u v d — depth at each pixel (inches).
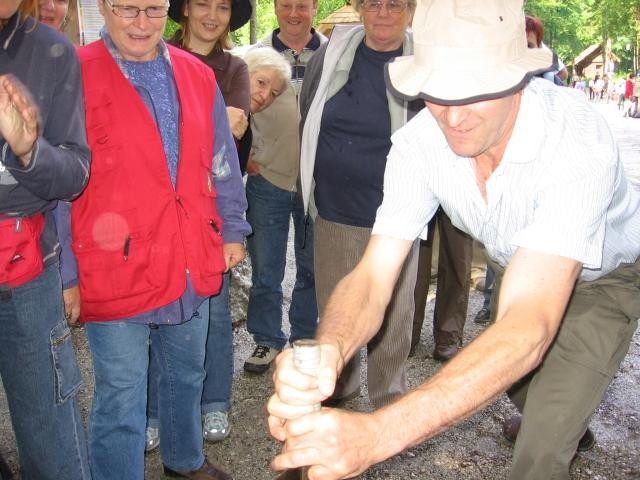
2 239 71.9
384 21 108.9
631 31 1891.0
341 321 68.1
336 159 114.9
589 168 64.2
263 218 140.6
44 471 80.4
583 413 81.7
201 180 92.0
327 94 115.6
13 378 76.9
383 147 112.7
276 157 137.2
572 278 61.5
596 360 81.6
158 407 107.2
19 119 66.2
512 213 70.7
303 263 140.7
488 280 173.0
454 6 60.2
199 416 105.3
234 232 105.7
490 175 71.5
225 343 119.6
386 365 118.0
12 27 72.0
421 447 120.2
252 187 140.5
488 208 73.1
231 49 128.7
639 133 702.5
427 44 60.5
